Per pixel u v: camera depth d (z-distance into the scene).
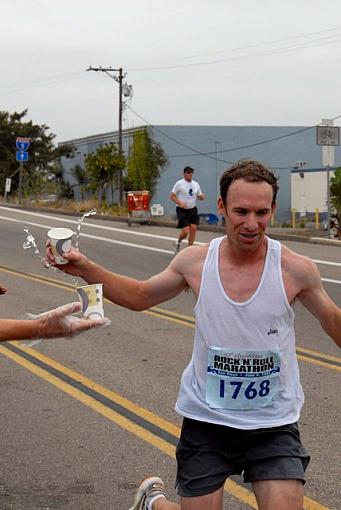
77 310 3.83
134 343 9.77
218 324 3.68
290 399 3.73
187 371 3.86
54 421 6.77
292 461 3.62
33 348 9.45
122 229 25.75
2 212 32.75
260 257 3.70
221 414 3.68
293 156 56.91
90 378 8.12
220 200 3.77
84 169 55.94
